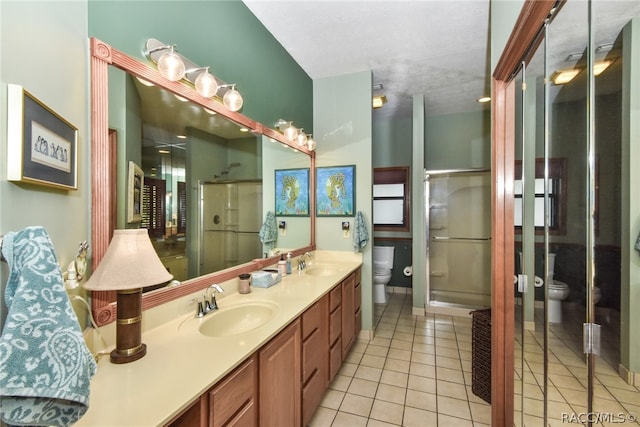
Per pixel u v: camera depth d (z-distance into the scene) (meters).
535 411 1.45
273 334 1.24
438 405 1.90
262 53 2.20
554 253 1.36
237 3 1.92
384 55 2.62
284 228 2.55
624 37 1.12
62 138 0.82
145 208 1.27
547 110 1.38
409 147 4.45
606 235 1.19
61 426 0.56
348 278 2.49
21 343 0.50
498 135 1.60
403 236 4.52
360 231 2.86
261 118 2.20
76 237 0.93
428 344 2.81
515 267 1.59
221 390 0.96
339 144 3.02
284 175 2.55
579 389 1.22
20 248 0.54
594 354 1.18
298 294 1.79
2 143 0.58
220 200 1.79
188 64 1.49
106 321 1.05
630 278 1.18
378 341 2.88
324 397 1.98
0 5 0.58
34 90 0.70
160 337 1.19
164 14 1.37
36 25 0.71
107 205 1.07
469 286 3.80
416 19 2.11
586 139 1.20
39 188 0.72
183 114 1.50
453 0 1.91
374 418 1.78
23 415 0.50
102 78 1.05
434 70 2.92
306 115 2.97
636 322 1.16
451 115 4.22
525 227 1.54
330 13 2.05
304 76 2.92
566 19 1.09
